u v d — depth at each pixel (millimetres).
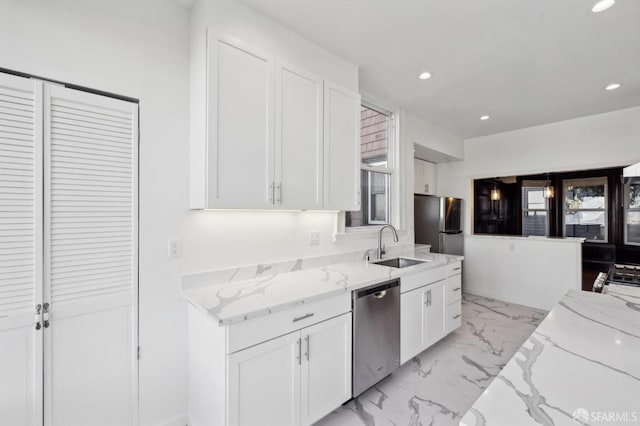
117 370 1570
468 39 2094
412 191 3615
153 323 1678
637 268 2436
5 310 1290
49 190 1381
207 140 1586
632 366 867
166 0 1729
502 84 2777
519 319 3551
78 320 1464
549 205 5016
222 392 1402
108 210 1539
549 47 2174
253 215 2086
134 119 1612
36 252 1348
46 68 1389
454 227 4465
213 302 1571
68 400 1438
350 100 2340
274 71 1847
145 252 1655
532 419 641
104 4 1539
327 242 2568
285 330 1588
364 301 2010
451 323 2959
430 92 2979
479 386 2201
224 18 1691
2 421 1290
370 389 2168
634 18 1828
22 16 1339
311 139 2055
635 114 3305
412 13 1838
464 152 4719
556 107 3334
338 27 1981
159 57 1704
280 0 1729
